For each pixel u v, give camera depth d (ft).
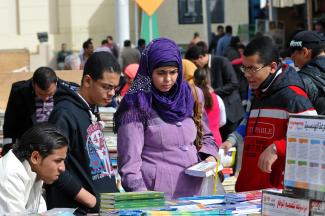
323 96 28.27
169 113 23.75
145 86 23.71
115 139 31.27
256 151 24.70
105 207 19.89
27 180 20.45
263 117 24.58
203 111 25.50
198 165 23.98
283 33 103.81
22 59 54.03
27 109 34.81
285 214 17.29
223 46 99.25
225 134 49.47
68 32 124.67
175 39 127.13
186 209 19.17
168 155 23.86
